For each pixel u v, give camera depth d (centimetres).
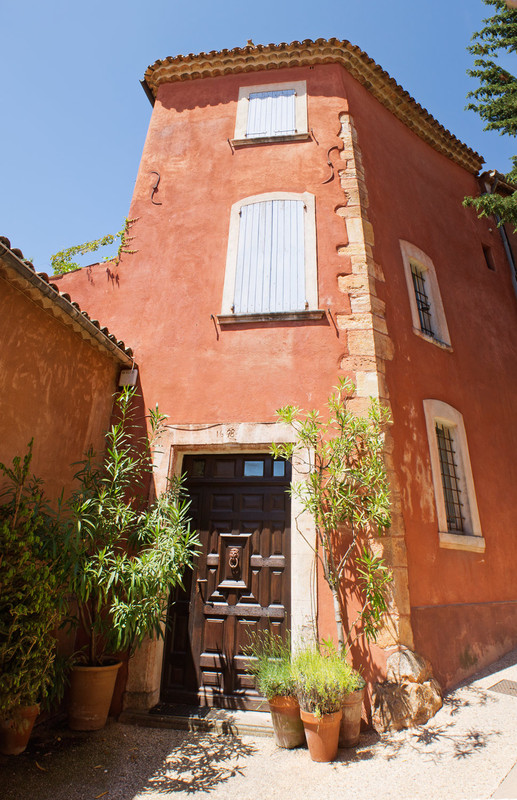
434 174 914
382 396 561
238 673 494
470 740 391
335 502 466
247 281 650
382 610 446
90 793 341
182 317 642
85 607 505
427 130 924
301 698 395
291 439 548
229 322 621
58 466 495
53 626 393
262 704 477
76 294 697
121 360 606
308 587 487
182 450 576
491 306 882
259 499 550
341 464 475
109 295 683
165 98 830
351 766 369
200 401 588
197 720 453
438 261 800
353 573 487
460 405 695
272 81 812
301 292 632
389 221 727
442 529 576
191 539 466
